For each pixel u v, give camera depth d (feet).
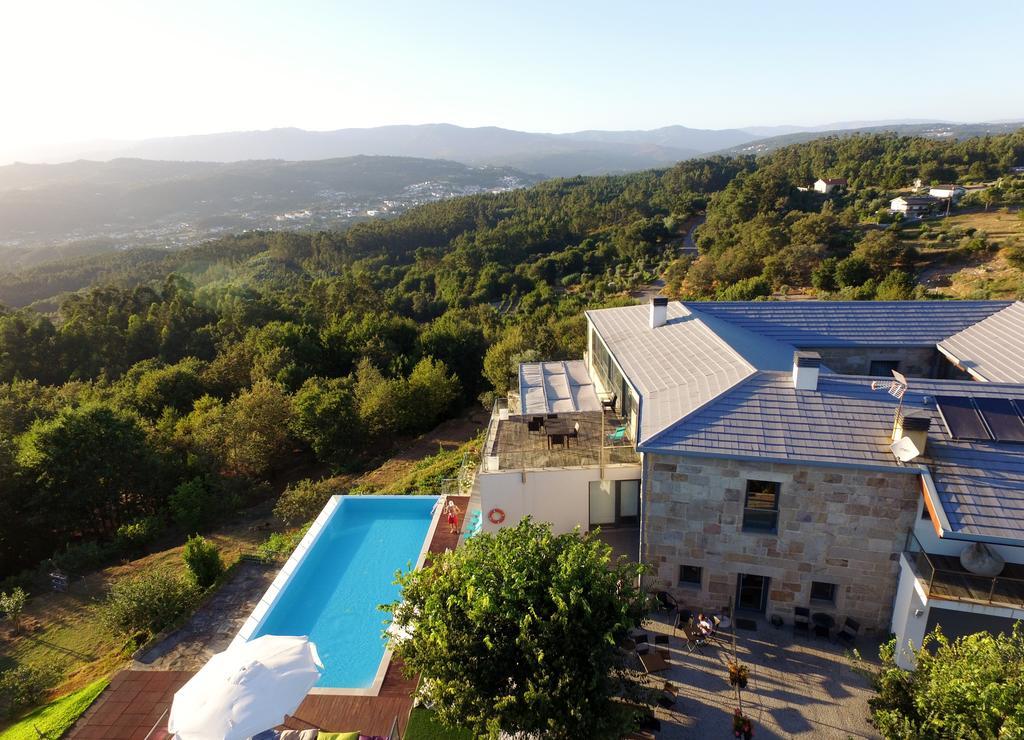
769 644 53.11
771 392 55.93
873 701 39.29
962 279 230.07
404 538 81.35
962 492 44.47
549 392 76.28
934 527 44.21
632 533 67.67
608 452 65.92
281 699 40.04
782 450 50.16
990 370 65.98
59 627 74.18
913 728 34.19
